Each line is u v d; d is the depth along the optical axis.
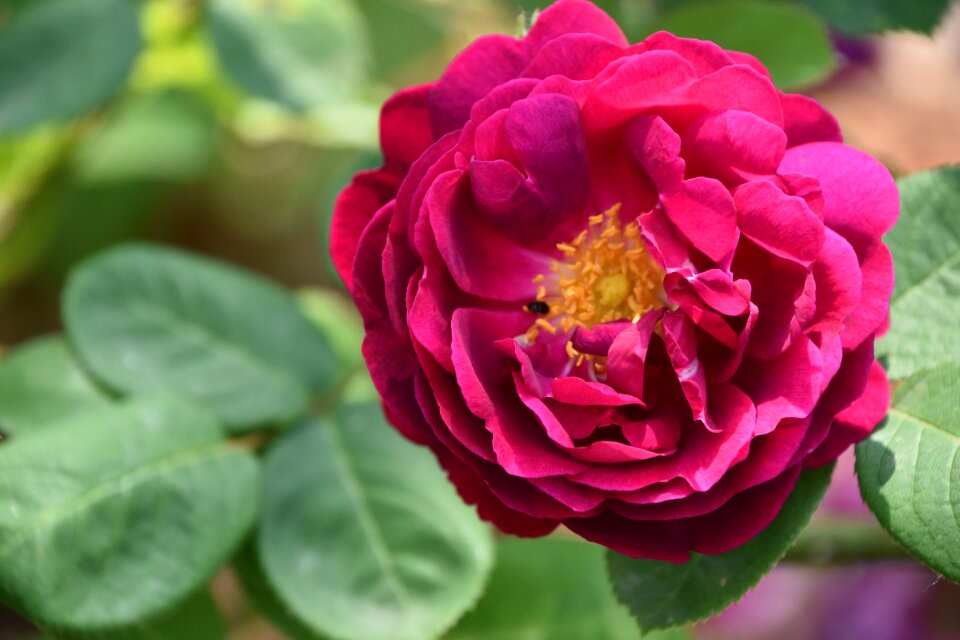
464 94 0.33
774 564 0.32
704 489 0.31
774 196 0.31
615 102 0.32
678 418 0.33
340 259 0.34
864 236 0.32
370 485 0.37
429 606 0.36
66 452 0.36
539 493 0.32
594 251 0.35
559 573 0.39
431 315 0.32
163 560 0.36
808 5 0.39
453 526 0.37
